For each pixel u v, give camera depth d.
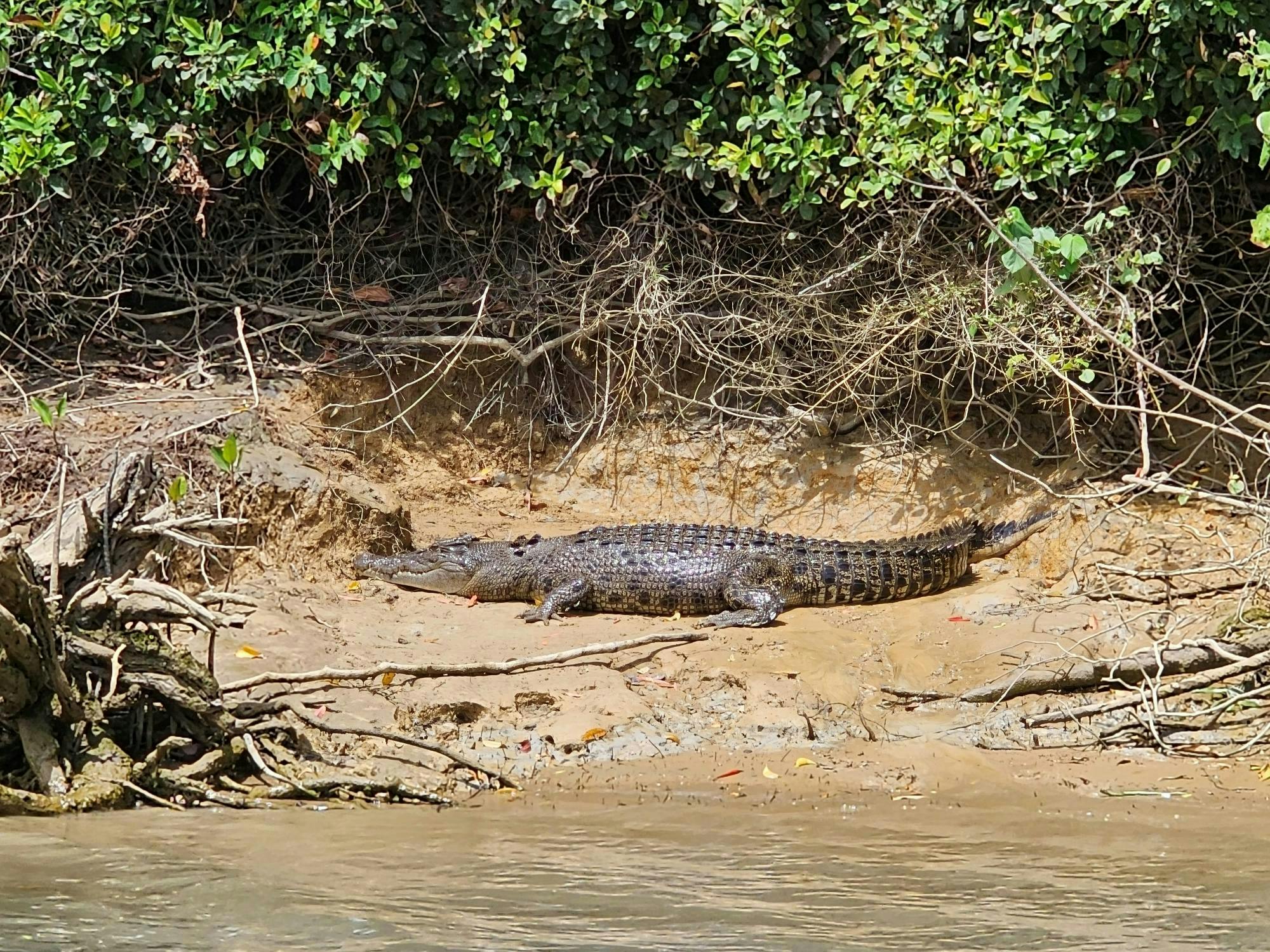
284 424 14.23
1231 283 14.89
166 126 14.38
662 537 13.34
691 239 15.52
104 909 7.08
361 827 8.71
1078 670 11.15
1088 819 9.01
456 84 14.49
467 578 13.36
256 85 14.07
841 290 14.85
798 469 15.30
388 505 13.74
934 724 10.85
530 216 15.84
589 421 15.73
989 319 13.53
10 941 6.60
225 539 12.52
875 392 15.16
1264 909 7.27
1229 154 14.03
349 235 15.89
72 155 14.13
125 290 14.85
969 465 14.96
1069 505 13.63
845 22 14.27
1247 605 11.75
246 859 7.96
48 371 14.56
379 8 13.97
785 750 10.41
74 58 13.91
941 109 13.65
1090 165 13.43
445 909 7.16
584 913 7.15
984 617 12.61
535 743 10.32
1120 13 12.78
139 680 9.55
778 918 7.09
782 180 14.42
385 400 15.10
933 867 7.98
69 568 10.16
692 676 11.36
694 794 9.52
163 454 12.70
